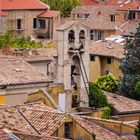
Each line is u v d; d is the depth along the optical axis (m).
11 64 62.72
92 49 99.88
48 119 45.34
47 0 161.50
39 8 140.38
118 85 87.25
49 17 139.12
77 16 151.38
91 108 68.06
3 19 133.38
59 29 70.25
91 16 147.38
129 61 89.12
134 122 57.34
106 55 98.81
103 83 86.62
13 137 36.78
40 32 139.25
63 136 44.69
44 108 49.09
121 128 49.00
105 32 139.50
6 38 106.31
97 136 45.88
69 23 71.25
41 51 77.62
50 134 43.94
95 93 71.88
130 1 150.38
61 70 70.25
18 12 137.50
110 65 99.19
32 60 69.75
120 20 146.25
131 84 86.50
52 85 64.44
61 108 65.38
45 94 58.03
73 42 70.69
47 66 71.25
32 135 37.94
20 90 59.91
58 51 70.62
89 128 45.88
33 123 45.09
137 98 86.50
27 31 138.50
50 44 102.62
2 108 46.38
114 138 46.75
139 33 90.31
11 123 44.59
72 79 70.69
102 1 180.25
